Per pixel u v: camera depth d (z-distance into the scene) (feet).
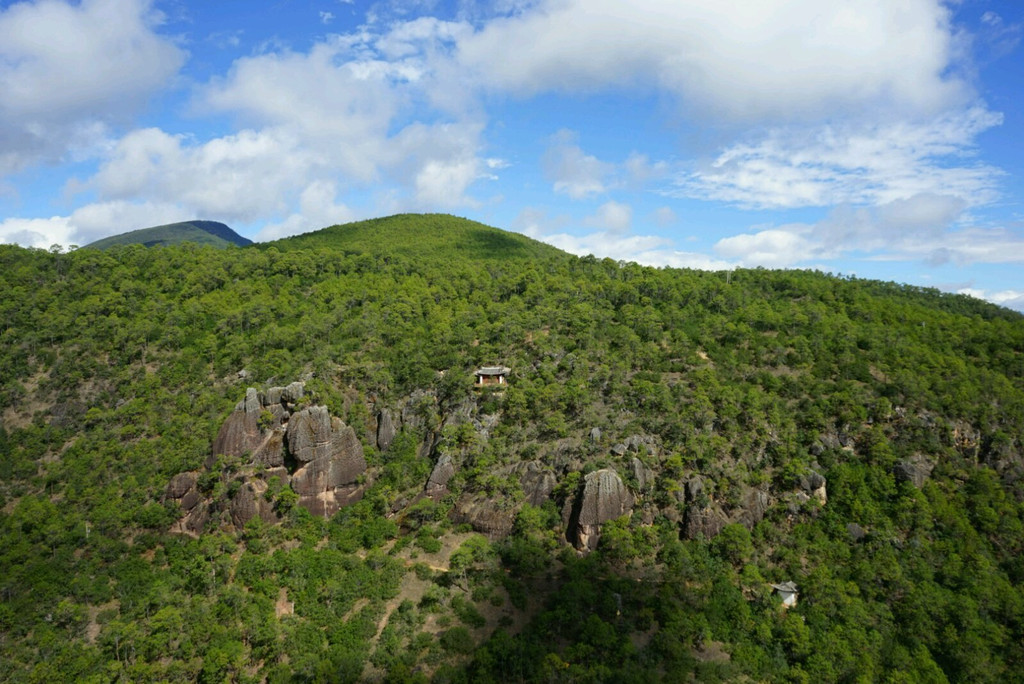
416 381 473.26
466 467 414.41
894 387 440.04
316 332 529.45
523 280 640.58
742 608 325.21
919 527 368.68
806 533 370.73
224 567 360.69
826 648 309.42
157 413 457.27
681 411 418.31
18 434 449.89
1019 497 389.60
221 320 547.49
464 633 313.73
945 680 300.61
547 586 347.56
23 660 309.42
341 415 440.45
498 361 482.69
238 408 424.05
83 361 498.28
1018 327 566.77
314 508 407.23
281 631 319.47
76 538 383.24
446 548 380.17
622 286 606.96
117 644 303.89
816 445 404.57
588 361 469.16
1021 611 326.85
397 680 285.43
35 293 572.51
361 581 354.33
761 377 456.45
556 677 288.71
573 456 398.42
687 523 366.63
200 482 406.41
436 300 618.03
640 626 318.65
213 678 288.10
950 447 407.44
